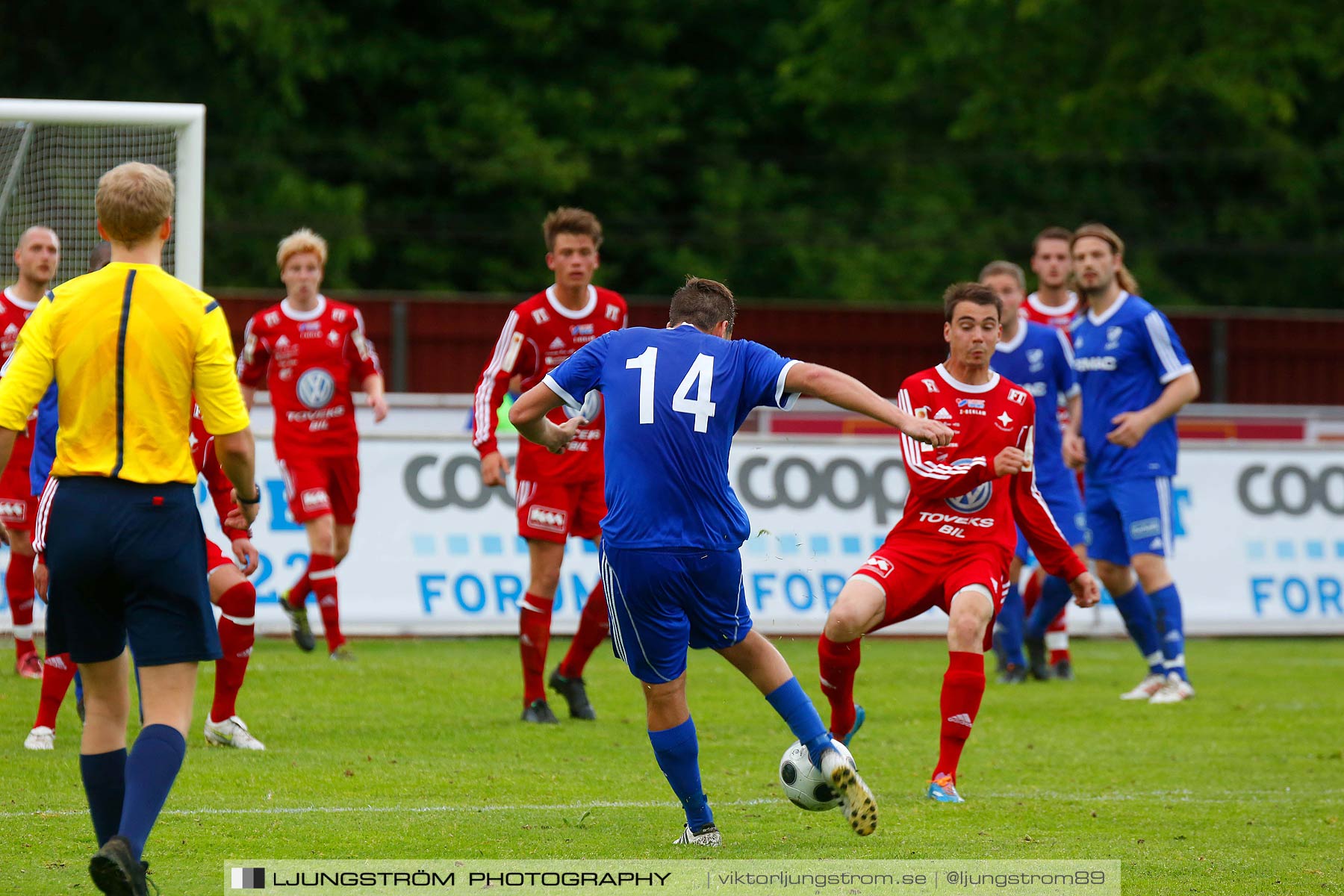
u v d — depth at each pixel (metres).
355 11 102.81
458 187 102.06
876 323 76.19
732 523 18.22
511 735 27.16
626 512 17.94
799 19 112.50
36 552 19.36
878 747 26.98
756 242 107.62
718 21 111.75
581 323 28.97
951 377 23.27
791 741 27.20
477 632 42.12
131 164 16.00
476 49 103.94
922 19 102.69
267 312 36.19
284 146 101.25
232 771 23.11
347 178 104.19
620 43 109.44
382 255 105.19
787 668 18.70
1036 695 34.34
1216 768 25.31
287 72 96.00
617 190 107.69
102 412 15.37
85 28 100.25
